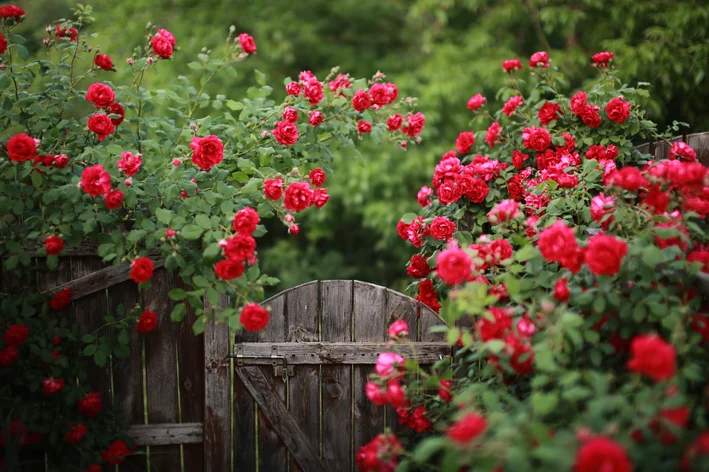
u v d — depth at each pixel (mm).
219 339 2830
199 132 2959
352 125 3219
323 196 2857
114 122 2910
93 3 7941
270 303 2863
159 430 2855
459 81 6688
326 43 8094
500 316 2188
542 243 2178
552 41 6938
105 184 2469
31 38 7320
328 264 7758
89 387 2783
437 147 6969
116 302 2805
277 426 2883
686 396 1909
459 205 3182
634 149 3320
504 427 1772
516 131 3518
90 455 2729
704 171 2203
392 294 2891
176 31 7543
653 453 1689
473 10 6941
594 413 1713
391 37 8414
